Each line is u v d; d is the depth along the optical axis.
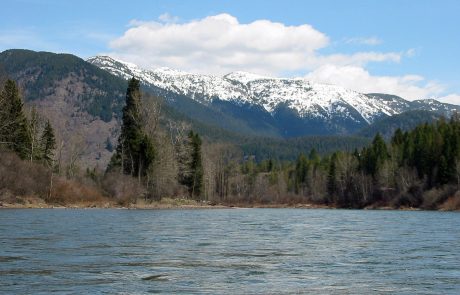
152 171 105.94
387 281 20.94
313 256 28.36
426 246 34.12
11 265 22.70
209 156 166.12
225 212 100.00
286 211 124.75
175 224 53.09
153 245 31.91
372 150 177.62
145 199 106.75
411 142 164.12
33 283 18.97
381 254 29.53
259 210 129.25
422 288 19.55
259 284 19.92
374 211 128.38
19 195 83.31
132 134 104.88
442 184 138.88
